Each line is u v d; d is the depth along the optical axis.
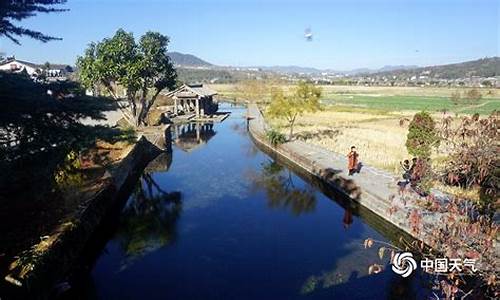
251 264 14.76
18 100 9.59
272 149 35.94
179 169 30.23
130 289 13.17
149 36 38.41
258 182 26.56
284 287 13.06
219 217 19.89
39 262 11.33
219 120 58.91
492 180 6.43
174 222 19.33
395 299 11.82
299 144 34.50
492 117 6.07
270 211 20.73
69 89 11.59
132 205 22.00
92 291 13.05
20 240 12.45
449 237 5.82
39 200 14.19
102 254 15.90
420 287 11.62
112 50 35.88
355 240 16.77
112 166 23.88
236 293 12.78
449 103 79.62
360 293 12.48
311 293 12.62
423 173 7.23
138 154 30.02
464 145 6.25
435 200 6.74
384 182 21.52
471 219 6.24
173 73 41.03
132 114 39.91
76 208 16.06
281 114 37.03
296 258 15.17
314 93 36.59
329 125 48.50
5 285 9.91
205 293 12.82
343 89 140.88
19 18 9.52
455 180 6.62
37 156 10.91
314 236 17.31
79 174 20.31
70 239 13.80
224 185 25.80
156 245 16.66
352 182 21.42
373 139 37.19
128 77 36.16
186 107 66.06
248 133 48.88
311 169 26.86
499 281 5.39
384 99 95.25
